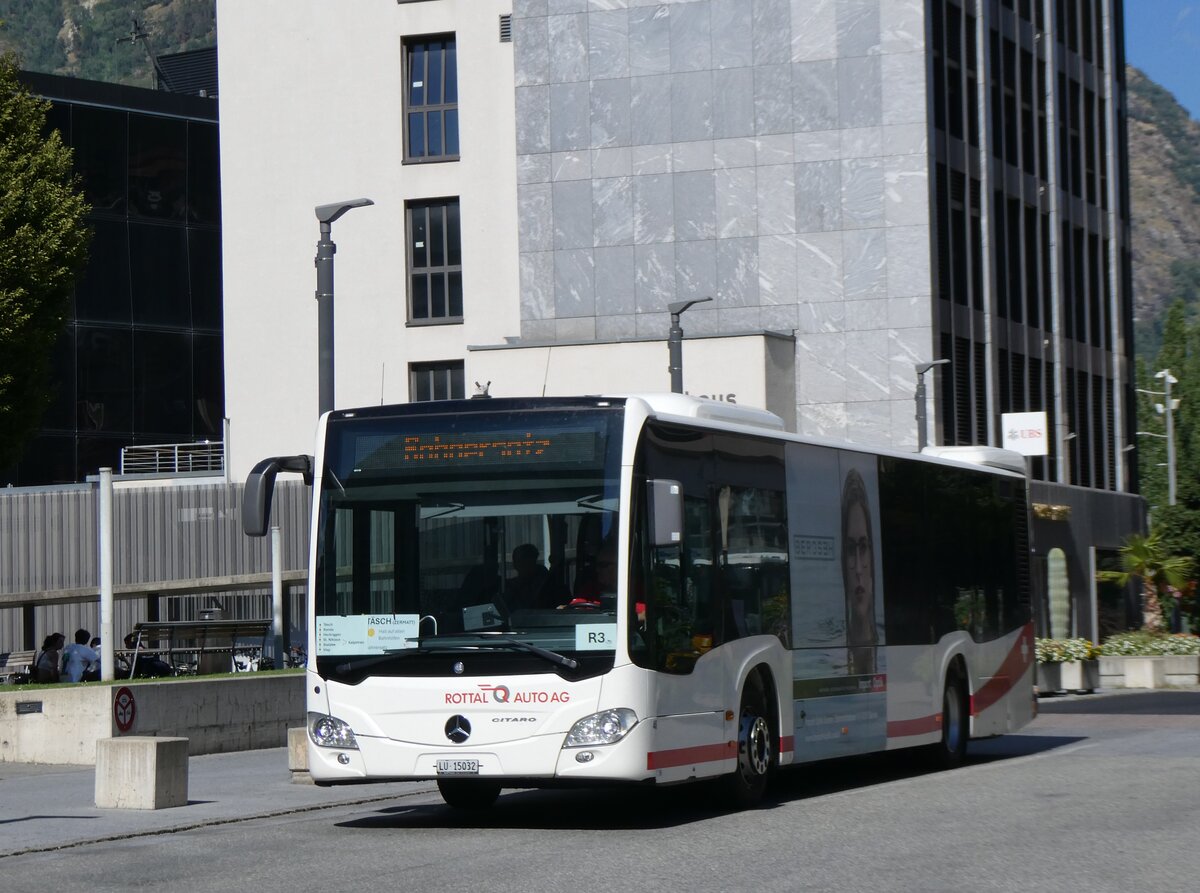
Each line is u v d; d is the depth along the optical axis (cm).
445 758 1373
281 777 1909
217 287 6369
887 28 4456
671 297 4556
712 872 1116
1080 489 5319
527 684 1361
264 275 4888
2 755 2178
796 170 4497
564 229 4631
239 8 4928
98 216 6128
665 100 4572
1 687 2303
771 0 4516
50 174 3123
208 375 6341
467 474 1410
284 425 4853
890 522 1861
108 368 6150
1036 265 5191
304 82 4881
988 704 2084
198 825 1467
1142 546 5012
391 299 4797
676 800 1658
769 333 4350
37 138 3166
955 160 4644
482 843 1302
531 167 4653
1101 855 1179
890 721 1812
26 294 3014
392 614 1403
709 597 1478
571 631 1365
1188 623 5469
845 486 1766
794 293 4488
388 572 1411
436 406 1435
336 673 1409
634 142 4591
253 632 3130
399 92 4812
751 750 1536
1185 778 1736
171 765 1605
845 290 4462
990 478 2158
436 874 1128
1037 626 4988
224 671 3120
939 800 1572
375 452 1434
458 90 4791
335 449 1445
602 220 4606
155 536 4519
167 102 6291
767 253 4506
